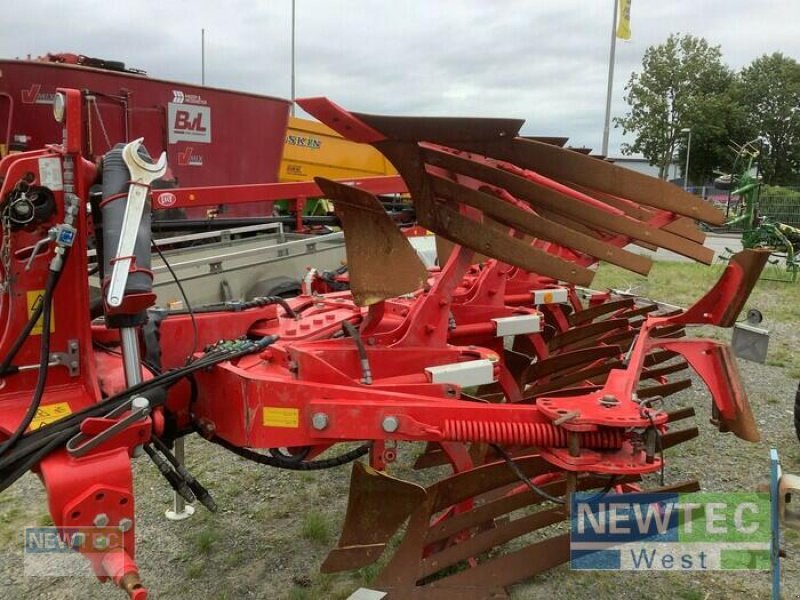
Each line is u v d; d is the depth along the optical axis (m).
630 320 6.43
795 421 4.27
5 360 2.21
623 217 2.93
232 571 3.18
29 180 2.14
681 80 47.47
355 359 2.99
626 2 21.17
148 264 2.23
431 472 4.30
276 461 2.87
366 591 2.59
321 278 5.26
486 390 4.82
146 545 3.38
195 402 2.81
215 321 3.08
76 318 2.30
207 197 5.30
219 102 8.15
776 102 56.41
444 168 2.65
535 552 2.80
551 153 2.56
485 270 4.59
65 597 2.96
